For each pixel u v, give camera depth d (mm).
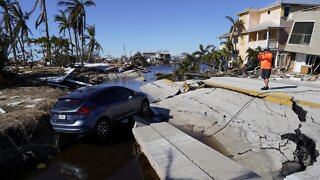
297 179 4172
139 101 9969
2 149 6434
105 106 8023
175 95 15172
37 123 7734
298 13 21719
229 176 4902
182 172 5219
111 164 6578
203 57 38031
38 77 21406
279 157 6371
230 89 11766
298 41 21750
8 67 19766
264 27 28234
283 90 10359
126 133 8953
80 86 20891
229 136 8055
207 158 5824
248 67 29125
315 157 6027
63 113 7375
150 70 63750
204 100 11750
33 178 5918
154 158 5980
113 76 39656
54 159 6957
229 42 35500
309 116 7457
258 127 7914
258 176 4844
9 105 10148
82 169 6328
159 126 8508
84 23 39625
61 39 46625
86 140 8266
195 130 9094
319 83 14180
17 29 36250
